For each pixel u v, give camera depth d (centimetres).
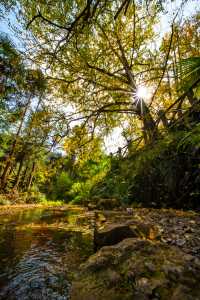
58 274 425
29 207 2041
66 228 870
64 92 1172
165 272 284
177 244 495
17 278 411
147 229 562
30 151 905
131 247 352
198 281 271
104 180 495
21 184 3644
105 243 528
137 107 1050
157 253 333
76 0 795
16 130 2170
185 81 299
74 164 950
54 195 3344
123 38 1202
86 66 1138
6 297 351
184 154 782
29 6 782
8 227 883
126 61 1184
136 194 1144
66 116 1035
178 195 1022
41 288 372
